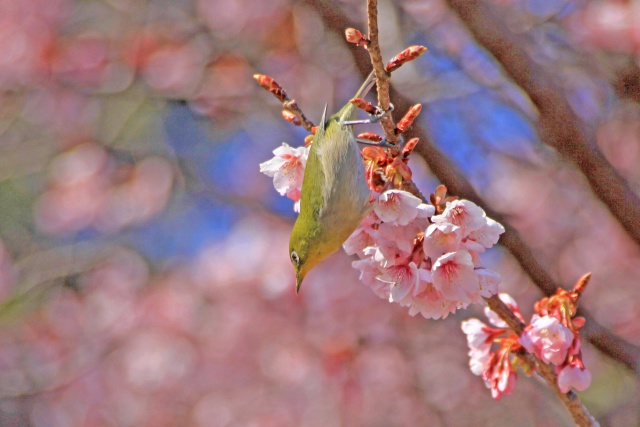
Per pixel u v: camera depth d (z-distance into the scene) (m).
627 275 13.12
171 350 14.39
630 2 12.31
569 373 4.86
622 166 12.45
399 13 12.30
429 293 4.77
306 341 14.15
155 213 15.55
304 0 11.59
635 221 9.12
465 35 12.33
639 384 12.45
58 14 14.59
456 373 14.10
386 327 14.25
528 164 13.44
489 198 12.77
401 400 13.84
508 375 5.14
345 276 14.59
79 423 14.20
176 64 14.41
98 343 14.86
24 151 14.90
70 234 15.71
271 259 14.90
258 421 13.69
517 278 13.13
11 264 15.33
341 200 5.31
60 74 14.48
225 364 14.20
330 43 13.86
